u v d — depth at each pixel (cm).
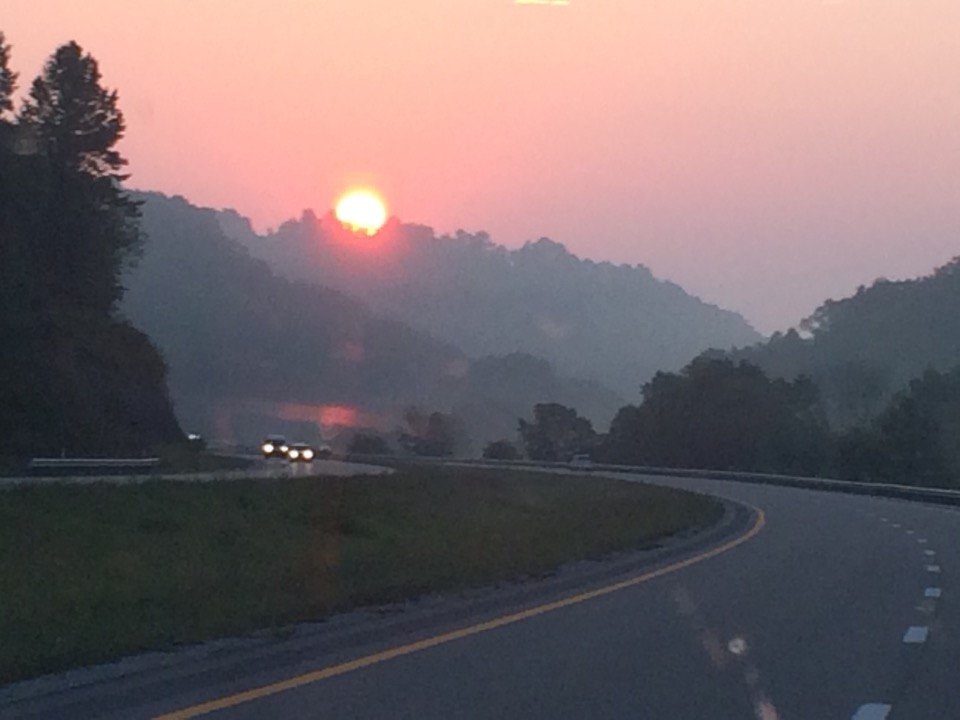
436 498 4066
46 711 1112
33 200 8088
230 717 1098
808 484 6856
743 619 1772
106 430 7069
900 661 1446
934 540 3198
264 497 3453
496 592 2030
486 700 1195
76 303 8288
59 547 2320
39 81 8881
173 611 1648
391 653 1444
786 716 1152
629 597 2011
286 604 1730
